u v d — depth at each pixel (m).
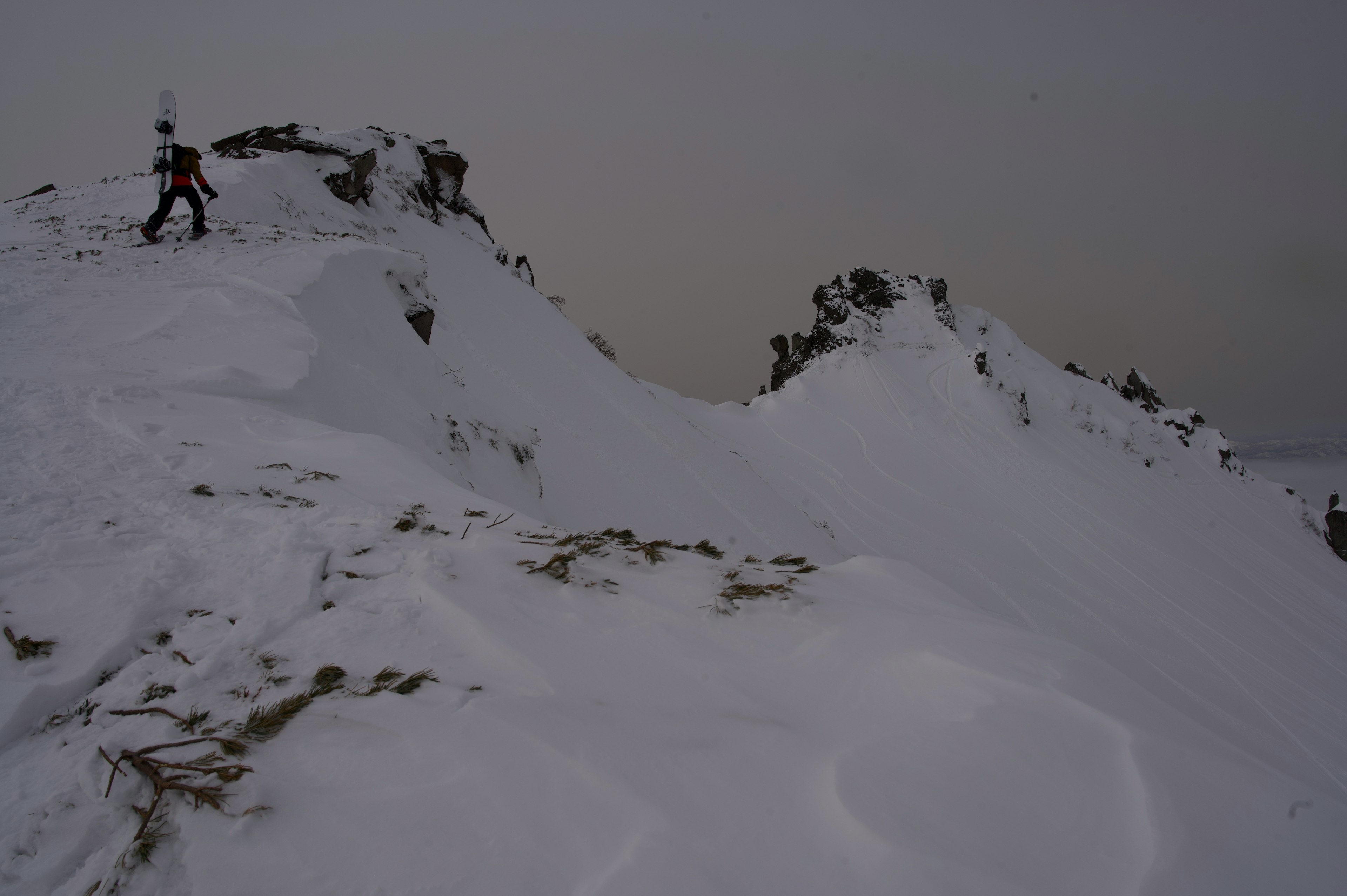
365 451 5.56
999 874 1.63
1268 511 62.91
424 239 36.50
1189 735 2.26
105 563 3.19
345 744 2.06
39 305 8.55
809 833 1.78
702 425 64.94
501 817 1.80
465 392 15.37
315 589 3.09
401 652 2.63
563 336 37.19
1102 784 1.96
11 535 3.38
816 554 29.58
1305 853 1.75
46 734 2.21
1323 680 31.28
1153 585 40.25
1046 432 65.50
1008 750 2.11
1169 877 1.62
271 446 5.41
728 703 2.45
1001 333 83.50
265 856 1.71
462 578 3.21
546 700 2.31
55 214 16.64
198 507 3.98
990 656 2.67
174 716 2.22
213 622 2.79
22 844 1.78
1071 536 46.34
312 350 8.64
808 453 59.84
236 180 22.14
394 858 1.68
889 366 73.81
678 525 24.25
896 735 2.22
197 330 8.52
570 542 3.87
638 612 3.09
